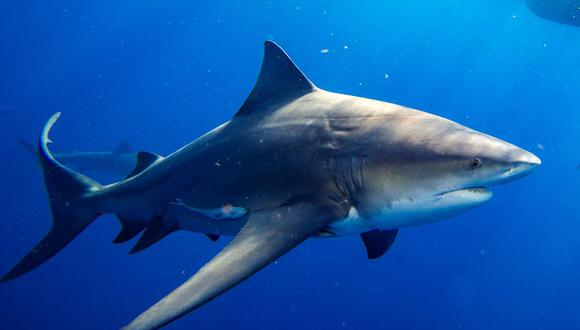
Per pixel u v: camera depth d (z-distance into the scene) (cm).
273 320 2908
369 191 380
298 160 426
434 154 357
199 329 2805
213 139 510
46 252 579
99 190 598
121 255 3662
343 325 2900
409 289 3338
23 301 3331
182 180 520
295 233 355
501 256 4300
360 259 3275
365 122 413
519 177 336
